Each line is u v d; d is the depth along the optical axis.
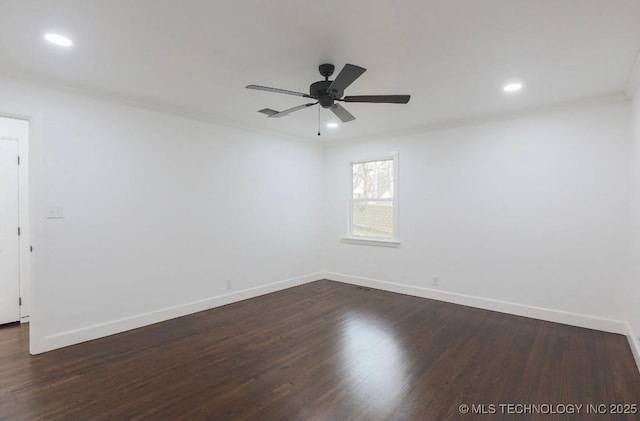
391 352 2.86
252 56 2.46
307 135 5.11
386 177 5.04
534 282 3.71
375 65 2.60
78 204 3.05
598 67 2.62
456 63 2.56
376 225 5.14
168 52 2.39
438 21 1.99
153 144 3.56
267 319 3.70
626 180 3.20
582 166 3.42
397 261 4.81
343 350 2.90
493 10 1.88
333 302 4.34
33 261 2.82
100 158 3.19
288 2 1.81
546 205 3.62
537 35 2.15
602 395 2.21
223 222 4.24
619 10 1.87
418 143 4.57
